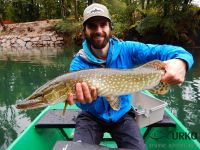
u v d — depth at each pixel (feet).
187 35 17.46
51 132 3.94
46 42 22.53
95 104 3.01
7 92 8.57
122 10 20.02
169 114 3.92
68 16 28.45
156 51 2.86
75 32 22.31
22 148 3.28
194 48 16.62
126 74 2.43
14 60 14.79
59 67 12.22
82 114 3.18
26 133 3.48
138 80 2.45
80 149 2.48
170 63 2.39
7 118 6.12
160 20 16.96
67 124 3.47
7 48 21.89
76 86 2.31
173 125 3.45
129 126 3.01
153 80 2.44
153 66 2.45
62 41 22.66
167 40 17.74
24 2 31.48
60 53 17.21
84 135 2.91
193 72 9.72
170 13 17.54
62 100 2.37
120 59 3.10
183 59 2.44
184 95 7.19
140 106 4.04
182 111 6.05
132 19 19.65
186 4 17.53
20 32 24.52
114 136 3.06
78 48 19.85
